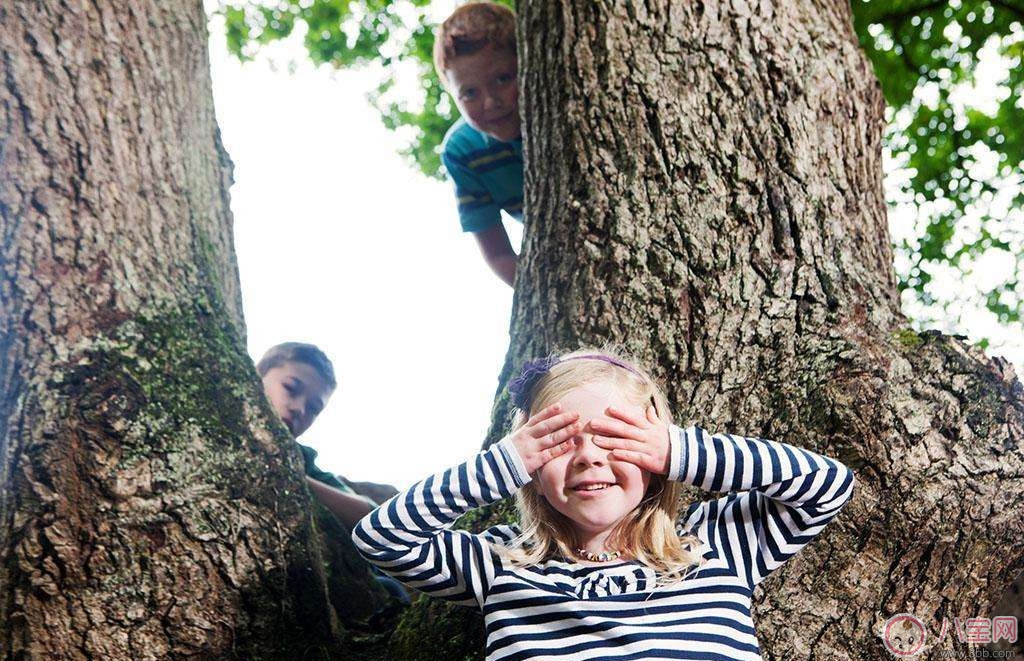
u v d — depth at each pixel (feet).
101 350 8.09
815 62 8.80
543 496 6.98
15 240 8.27
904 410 7.53
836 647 7.40
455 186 14.10
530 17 9.37
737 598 6.43
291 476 8.73
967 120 24.06
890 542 7.44
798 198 8.30
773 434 7.68
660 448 6.52
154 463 7.86
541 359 7.46
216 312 9.04
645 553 6.64
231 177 10.25
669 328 7.99
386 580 11.73
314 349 14.99
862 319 8.07
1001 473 7.53
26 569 7.51
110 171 8.70
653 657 5.96
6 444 7.87
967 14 22.99
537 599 6.40
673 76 8.55
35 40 8.71
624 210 8.33
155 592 7.60
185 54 9.81
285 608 8.15
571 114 8.75
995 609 10.12
